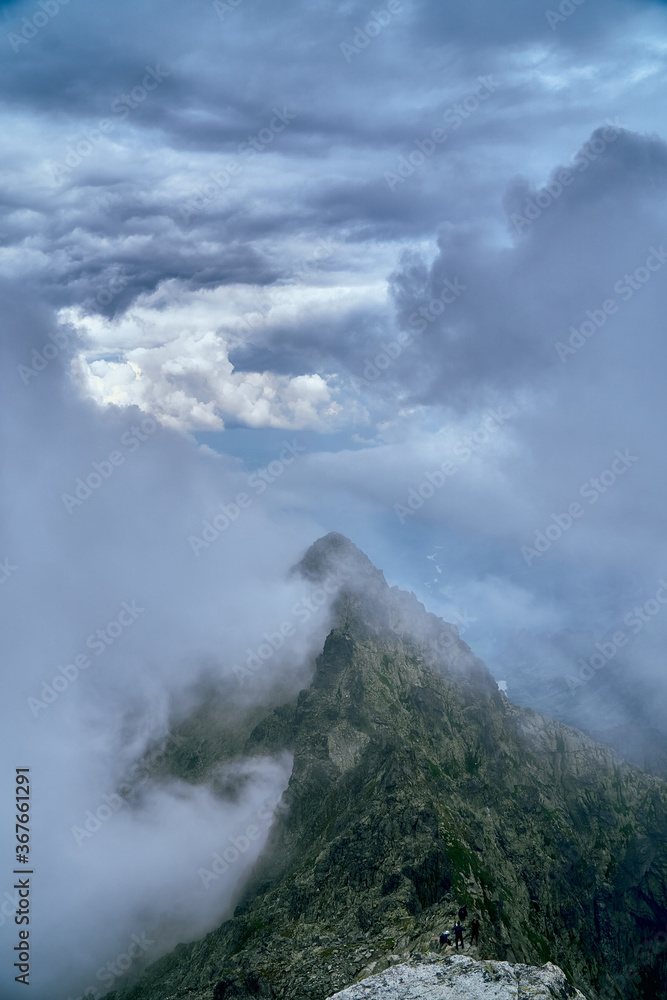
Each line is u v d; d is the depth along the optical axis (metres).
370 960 109.38
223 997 112.94
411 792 151.62
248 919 145.00
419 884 130.38
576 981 150.00
